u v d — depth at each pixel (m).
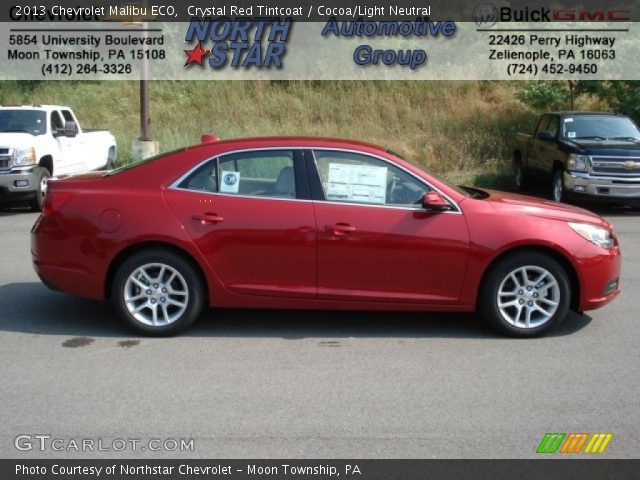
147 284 6.18
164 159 6.34
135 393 5.04
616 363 5.69
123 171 6.37
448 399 4.96
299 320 6.78
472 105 20.94
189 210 6.12
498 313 6.22
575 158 13.52
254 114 21.25
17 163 13.23
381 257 6.12
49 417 4.66
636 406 4.86
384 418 4.66
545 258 6.20
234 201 6.16
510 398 4.99
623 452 4.23
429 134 19.72
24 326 6.54
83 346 6.02
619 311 7.16
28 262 9.22
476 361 5.72
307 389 5.13
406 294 6.19
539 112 20.08
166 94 22.28
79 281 6.19
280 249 6.11
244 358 5.76
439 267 6.14
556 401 4.94
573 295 6.38
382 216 6.13
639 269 9.09
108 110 22.02
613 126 14.70
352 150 6.30
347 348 6.02
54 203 6.24
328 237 6.09
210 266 6.11
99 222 6.12
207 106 21.73
